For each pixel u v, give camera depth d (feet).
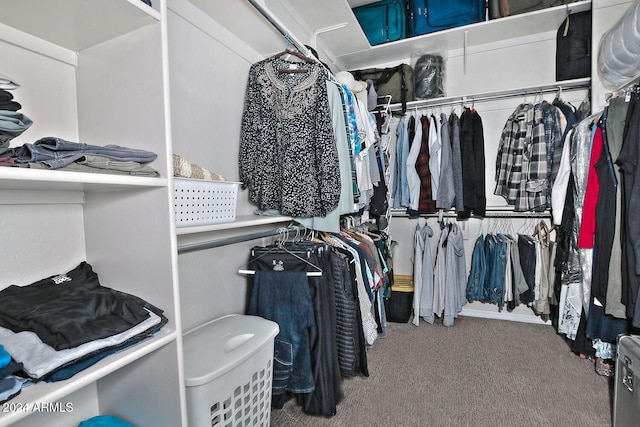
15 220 2.45
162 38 2.33
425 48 8.60
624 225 4.55
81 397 2.81
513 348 6.88
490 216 8.36
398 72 8.68
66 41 2.59
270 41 5.02
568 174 6.55
